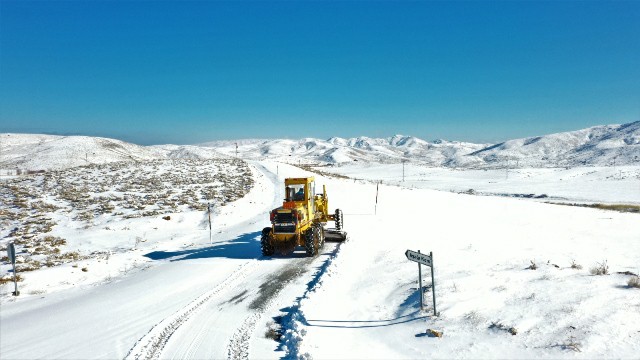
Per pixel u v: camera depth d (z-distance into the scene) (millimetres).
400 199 39188
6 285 14625
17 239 26547
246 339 8758
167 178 52188
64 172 60156
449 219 25953
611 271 10836
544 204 37188
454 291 9820
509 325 7590
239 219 30875
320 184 50906
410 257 8664
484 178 117688
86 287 14367
